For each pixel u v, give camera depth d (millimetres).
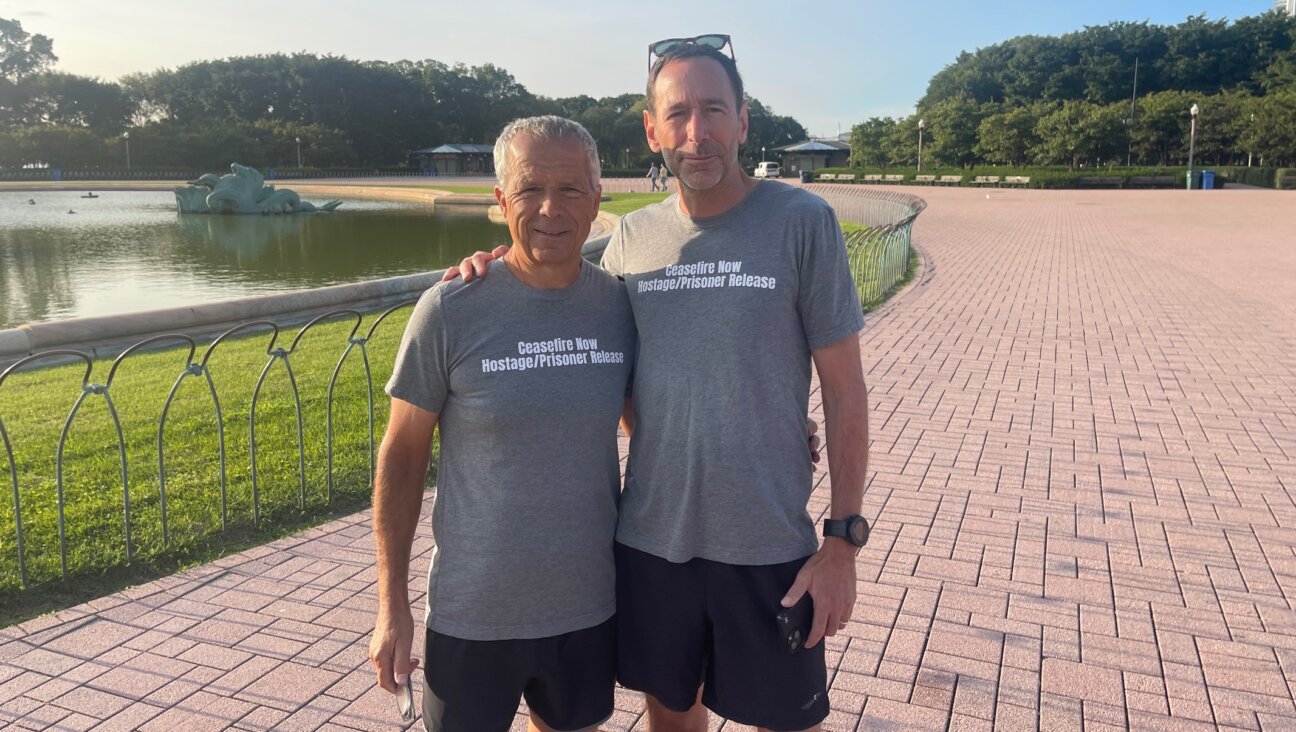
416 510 2062
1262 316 10562
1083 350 8820
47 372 7473
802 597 2045
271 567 4078
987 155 66688
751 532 2027
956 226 24719
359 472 5160
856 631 3512
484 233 29453
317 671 3240
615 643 2197
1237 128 56594
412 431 1996
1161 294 12320
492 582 1963
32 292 15992
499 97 106812
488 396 1917
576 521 2000
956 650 3375
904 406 6820
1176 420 6434
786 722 2107
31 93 79188
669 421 2037
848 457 2055
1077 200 37750
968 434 6125
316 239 27031
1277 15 81812
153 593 3797
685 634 2129
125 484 3961
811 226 2010
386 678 1994
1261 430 6172
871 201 21859
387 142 91688
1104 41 83625
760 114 106562
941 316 10773
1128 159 63156
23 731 2863
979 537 4422
